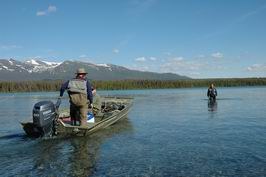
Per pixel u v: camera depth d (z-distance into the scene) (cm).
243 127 1958
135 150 1377
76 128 1526
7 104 4362
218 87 11394
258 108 3147
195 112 2856
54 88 9831
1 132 1814
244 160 1212
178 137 1653
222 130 1859
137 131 1827
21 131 1852
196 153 1323
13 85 9631
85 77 1611
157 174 1071
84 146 1426
